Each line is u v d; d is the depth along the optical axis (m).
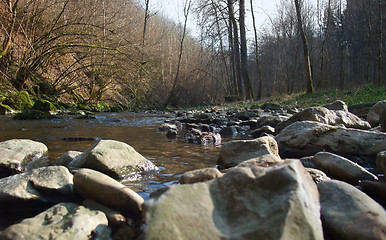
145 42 17.58
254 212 1.37
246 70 22.31
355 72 38.03
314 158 3.04
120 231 1.76
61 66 15.31
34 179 2.25
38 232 1.61
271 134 5.56
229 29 25.75
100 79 14.59
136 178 2.87
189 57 28.97
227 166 3.17
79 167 2.88
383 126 4.20
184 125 8.05
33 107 10.10
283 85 34.56
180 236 1.23
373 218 1.57
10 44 11.21
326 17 29.19
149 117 11.41
